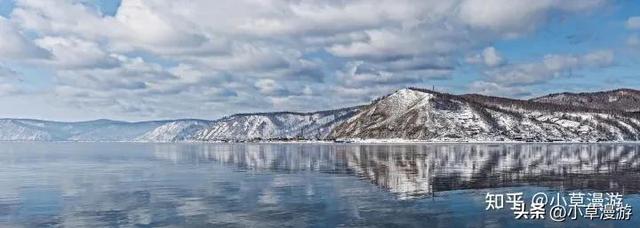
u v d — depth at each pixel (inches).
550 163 3732.8
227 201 1734.7
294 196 1851.6
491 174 2736.2
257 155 5871.1
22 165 3973.9
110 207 1615.4
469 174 2751.0
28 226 1326.3
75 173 3058.6
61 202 1736.0
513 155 5206.7
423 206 1569.9
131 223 1352.1
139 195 1916.8
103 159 5049.2
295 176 2751.0
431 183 2268.7
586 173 2775.6
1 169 3457.2
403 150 7101.4
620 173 2763.3
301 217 1402.6
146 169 3430.1
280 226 1285.7
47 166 3823.8
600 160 4146.2
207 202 1712.6
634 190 1969.7
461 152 6122.1
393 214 1433.3
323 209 1534.2
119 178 2679.6
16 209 1590.8
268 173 2994.6
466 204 1605.6
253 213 1476.4
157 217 1430.9
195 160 4731.8
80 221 1385.3
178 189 2117.4
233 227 1282.0
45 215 1478.8
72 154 6624.0
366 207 1562.5
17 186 2261.3
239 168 3491.6
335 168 3390.7
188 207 1600.6
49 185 2303.2
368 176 2689.5
